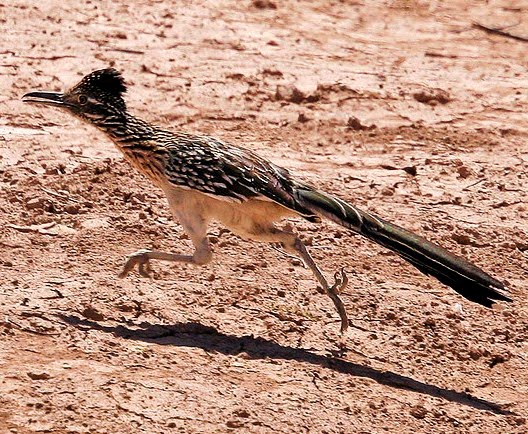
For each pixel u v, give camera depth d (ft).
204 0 103.86
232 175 47.73
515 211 69.82
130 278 53.67
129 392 43.73
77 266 54.34
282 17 103.09
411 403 46.68
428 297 56.90
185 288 53.57
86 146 70.59
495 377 50.52
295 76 88.89
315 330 51.65
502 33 106.42
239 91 84.33
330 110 83.25
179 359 46.91
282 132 78.64
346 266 58.95
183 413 42.98
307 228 62.39
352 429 43.91
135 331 48.88
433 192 71.26
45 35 90.33
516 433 46.06
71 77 82.64
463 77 94.02
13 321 47.85
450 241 64.13
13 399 42.34
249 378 46.34
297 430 43.11
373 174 73.05
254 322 51.44
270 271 56.95
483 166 76.48
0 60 84.02
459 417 46.34
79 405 42.50
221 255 57.82
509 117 86.53
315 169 72.64
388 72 92.84
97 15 96.37
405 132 81.30
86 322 48.96
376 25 105.19
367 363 49.67
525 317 56.24
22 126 72.69
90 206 61.31
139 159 49.37
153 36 93.35
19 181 63.26
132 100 80.43
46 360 45.32
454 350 52.08
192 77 85.66
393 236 48.47
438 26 107.04
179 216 49.01
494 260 62.49
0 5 95.30
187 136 49.37
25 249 55.67
